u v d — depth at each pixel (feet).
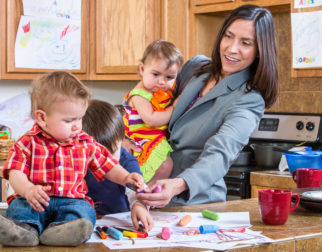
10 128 11.18
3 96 11.19
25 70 10.23
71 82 3.64
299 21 8.80
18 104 11.29
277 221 4.02
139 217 3.94
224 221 4.18
